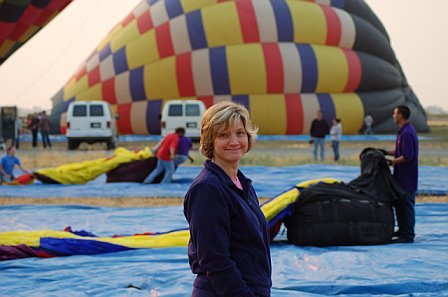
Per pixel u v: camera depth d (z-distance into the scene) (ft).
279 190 43.42
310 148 83.71
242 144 9.54
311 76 100.12
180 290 17.90
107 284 18.58
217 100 99.86
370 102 106.63
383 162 24.88
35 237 23.18
